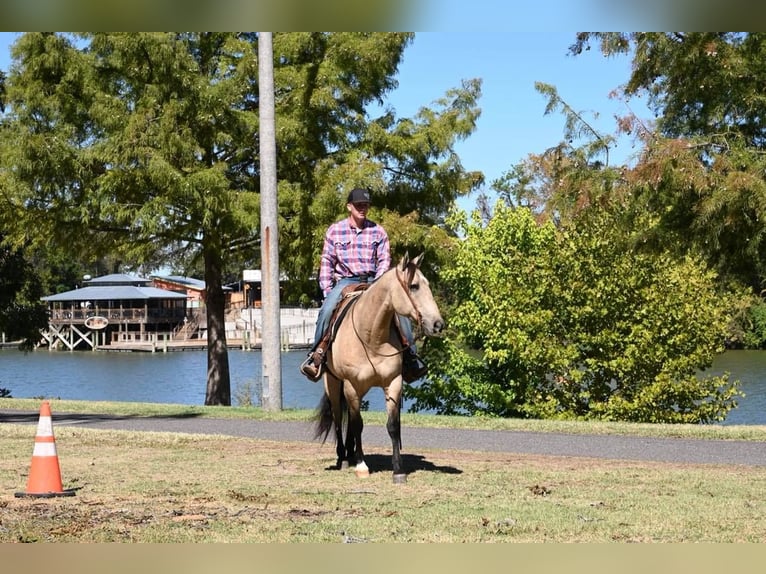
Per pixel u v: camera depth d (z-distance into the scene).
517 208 25.48
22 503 8.45
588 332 22.39
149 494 8.84
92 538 7.10
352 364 9.59
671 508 8.24
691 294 21.81
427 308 8.98
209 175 23.12
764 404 28.08
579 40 19.52
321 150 25.22
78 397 39.19
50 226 25.05
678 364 21.64
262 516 7.84
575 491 9.09
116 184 23.73
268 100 19.58
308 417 17.55
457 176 26.22
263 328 19.64
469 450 12.55
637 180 17.52
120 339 96.62
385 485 9.38
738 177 16.56
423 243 24.03
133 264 29.16
